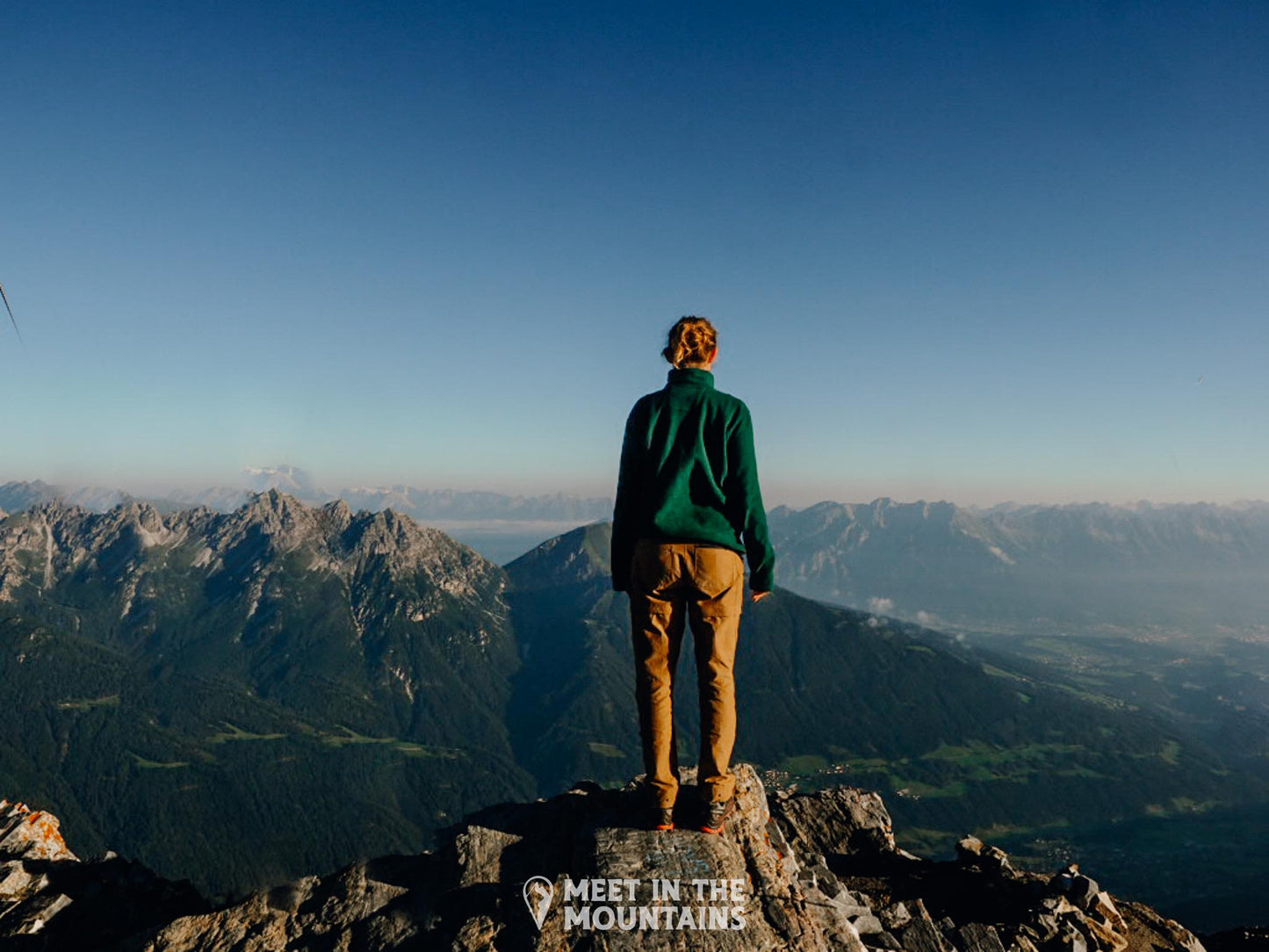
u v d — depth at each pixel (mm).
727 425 5562
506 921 5070
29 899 7086
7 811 8734
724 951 4684
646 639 5641
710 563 5402
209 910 6535
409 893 5664
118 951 5641
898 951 6305
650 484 5594
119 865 7656
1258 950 8328
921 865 8945
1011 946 7129
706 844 5500
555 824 6430
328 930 5457
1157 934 8008
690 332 6004
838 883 6875
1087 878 8234
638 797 6426
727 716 5586
